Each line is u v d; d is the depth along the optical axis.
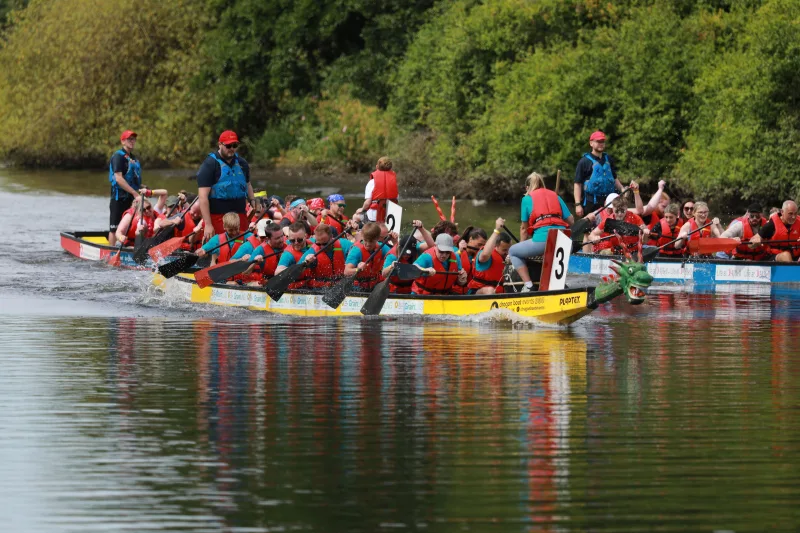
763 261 49.44
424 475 20.94
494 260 38.88
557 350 32.31
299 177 107.19
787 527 18.56
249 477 20.81
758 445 22.78
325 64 122.56
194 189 97.50
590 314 39.56
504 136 84.44
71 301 41.88
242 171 43.50
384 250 45.09
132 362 30.45
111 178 54.50
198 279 39.94
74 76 124.38
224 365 30.08
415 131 104.12
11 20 135.00
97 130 124.69
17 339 33.91
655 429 23.89
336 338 34.19
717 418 24.77
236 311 39.91
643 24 80.38
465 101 94.88
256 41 121.25
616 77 80.38
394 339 34.03
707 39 79.69
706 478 20.81
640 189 80.88
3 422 24.33
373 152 107.25
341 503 19.53
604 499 19.73
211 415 24.92
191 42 125.69
